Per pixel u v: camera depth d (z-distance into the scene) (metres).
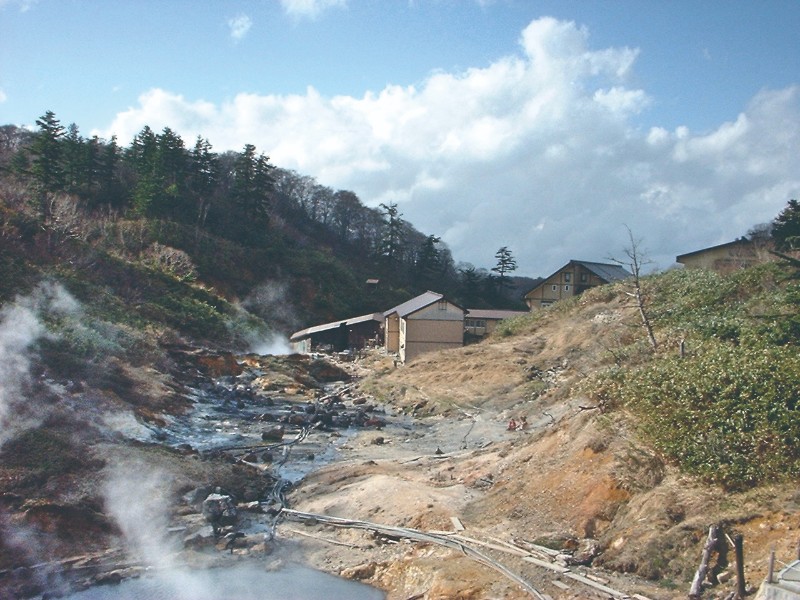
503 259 83.50
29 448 16.98
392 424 27.83
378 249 85.06
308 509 16.95
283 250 69.50
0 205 40.16
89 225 48.88
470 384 32.41
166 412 25.20
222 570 13.75
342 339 54.94
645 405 15.71
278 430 24.55
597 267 55.72
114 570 13.35
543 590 11.37
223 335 43.62
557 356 33.34
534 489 15.52
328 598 12.62
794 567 9.15
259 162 70.12
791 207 35.69
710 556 10.94
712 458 13.05
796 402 13.26
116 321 33.75
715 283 30.14
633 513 12.95
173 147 65.88
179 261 51.94
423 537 14.25
